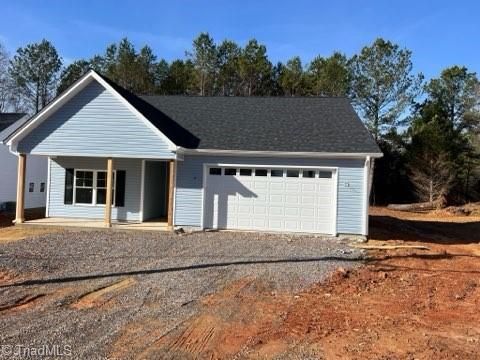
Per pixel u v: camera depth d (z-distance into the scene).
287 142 16.09
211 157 16.19
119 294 7.78
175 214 16.36
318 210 15.82
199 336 5.95
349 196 15.53
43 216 21.09
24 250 11.34
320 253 12.34
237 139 16.45
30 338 5.62
